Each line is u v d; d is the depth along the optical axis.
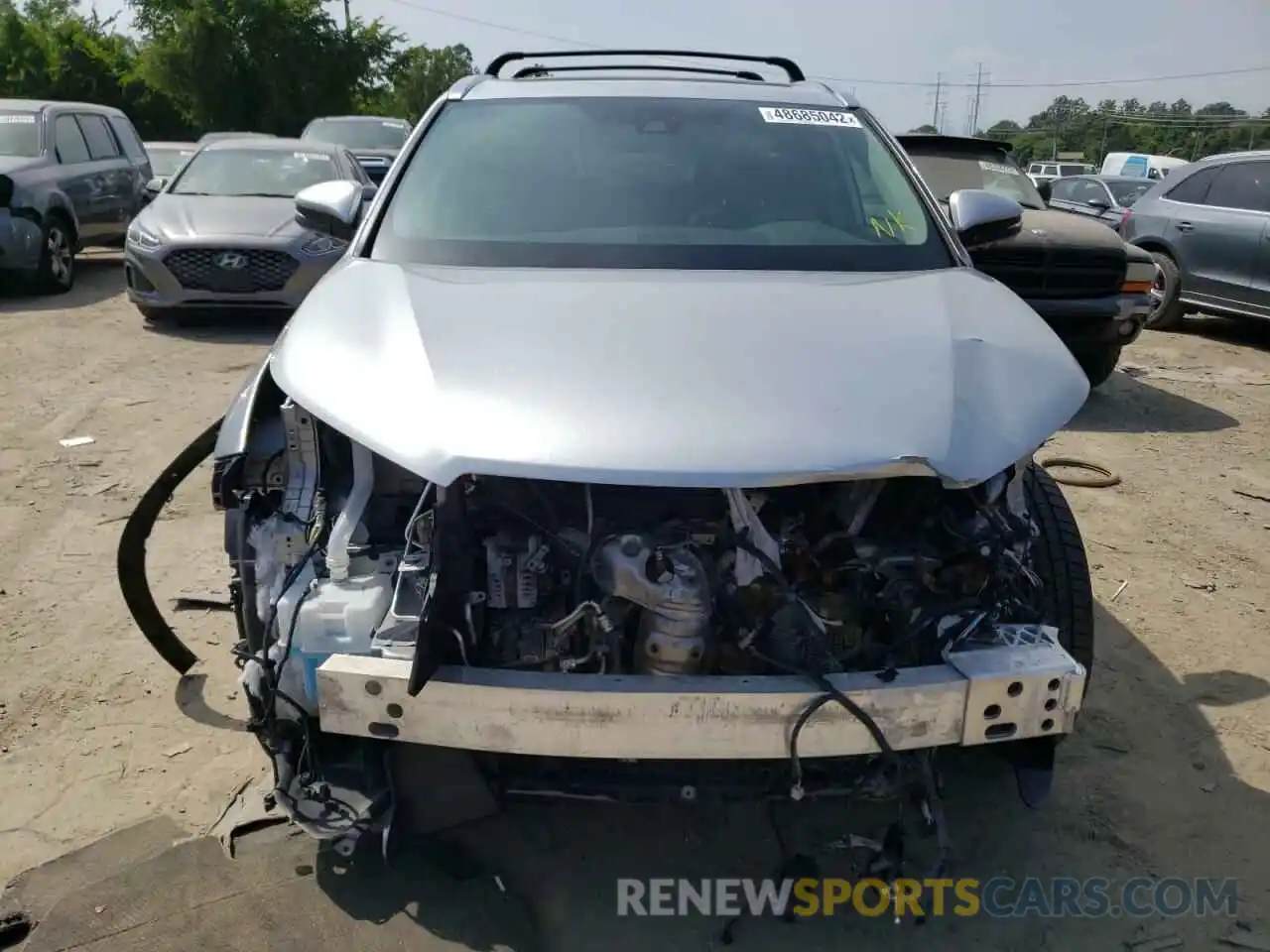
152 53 35.06
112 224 11.93
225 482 2.43
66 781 2.90
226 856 2.62
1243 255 9.17
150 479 5.20
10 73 35.91
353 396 2.29
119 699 3.29
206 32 34.56
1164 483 5.64
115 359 7.67
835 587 2.31
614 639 2.24
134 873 2.56
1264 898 2.60
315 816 2.31
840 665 2.26
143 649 3.59
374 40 37.62
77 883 2.53
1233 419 7.00
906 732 2.15
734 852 2.73
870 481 2.32
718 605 2.25
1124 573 4.45
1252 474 5.85
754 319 2.52
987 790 2.97
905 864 2.69
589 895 2.57
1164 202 10.02
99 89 36.72
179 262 8.38
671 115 3.53
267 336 8.59
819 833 2.79
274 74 35.44
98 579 4.11
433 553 2.18
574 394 2.20
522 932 2.43
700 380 2.25
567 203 3.16
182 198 9.26
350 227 3.57
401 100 55.44
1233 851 2.76
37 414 6.24
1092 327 6.80
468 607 2.20
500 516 2.27
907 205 3.32
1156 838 2.80
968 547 2.29
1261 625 4.01
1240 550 4.74
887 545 2.36
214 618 3.79
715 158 3.35
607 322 2.48
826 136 3.53
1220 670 3.66
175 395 6.70
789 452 2.09
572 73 4.02
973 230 3.38
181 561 4.27
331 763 2.37
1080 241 6.64
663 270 2.91
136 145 13.14
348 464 2.55
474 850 2.70
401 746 2.39
